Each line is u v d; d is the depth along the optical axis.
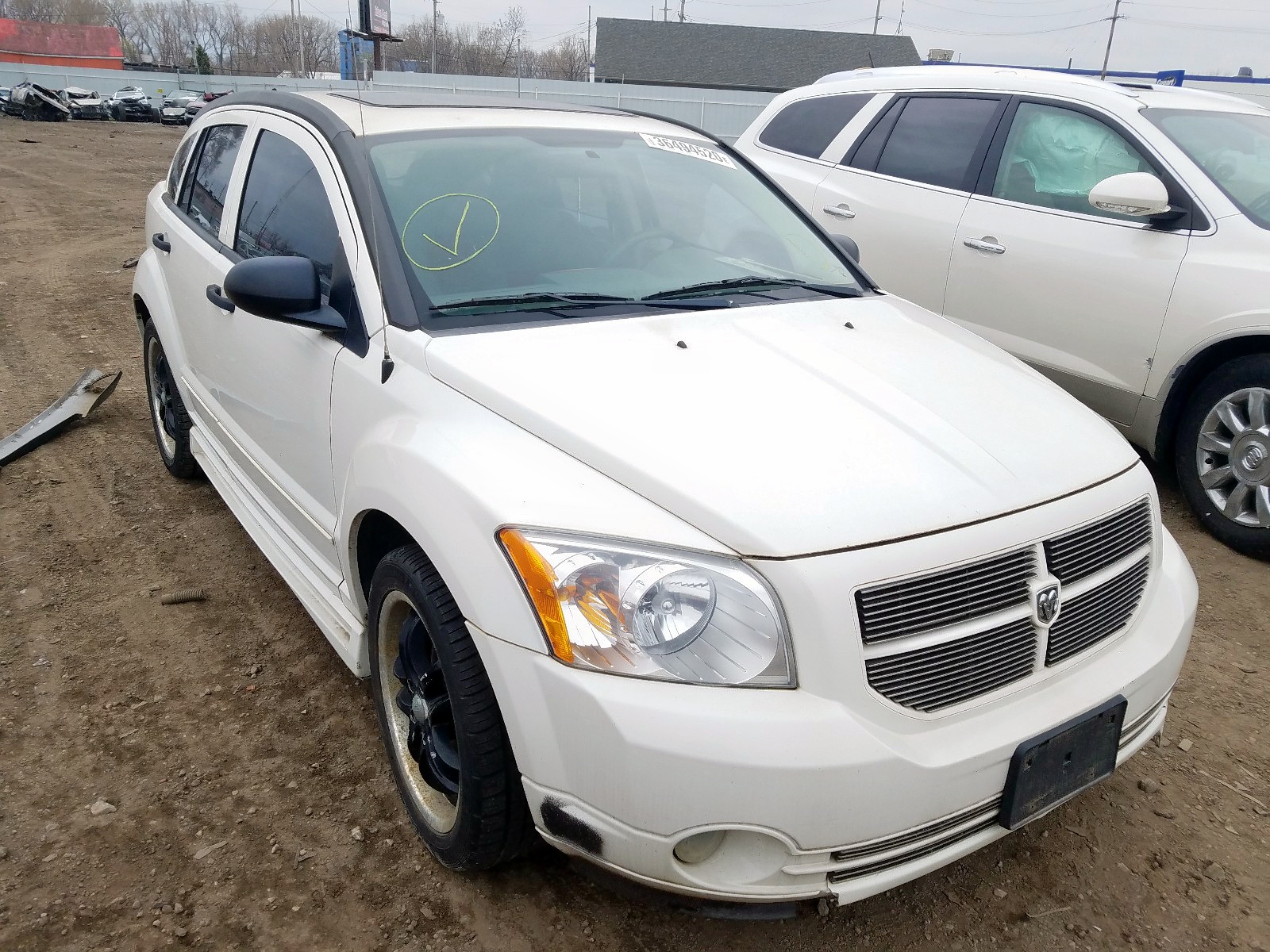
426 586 2.15
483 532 1.98
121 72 60.12
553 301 2.67
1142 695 2.20
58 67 58.31
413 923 2.25
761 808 1.76
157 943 2.18
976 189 5.14
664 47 53.62
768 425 2.11
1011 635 1.98
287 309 2.54
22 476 4.80
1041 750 1.96
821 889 1.85
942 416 2.26
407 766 2.48
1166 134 4.56
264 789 2.68
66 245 11.70
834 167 5.87
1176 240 4.33
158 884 2.35
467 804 2.11
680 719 1.76
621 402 2.15
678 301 2.79
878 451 2.07
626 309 2.68
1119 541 2.22
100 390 5.63
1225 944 2.26
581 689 1.81
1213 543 4.33
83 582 3.80
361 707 3.05
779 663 1.81
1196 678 3.32
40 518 4.34
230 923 2.24
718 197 3.40
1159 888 2.42
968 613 1.93
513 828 2.13
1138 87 5.04
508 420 2.16
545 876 2.39
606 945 2.21
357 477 2.40
